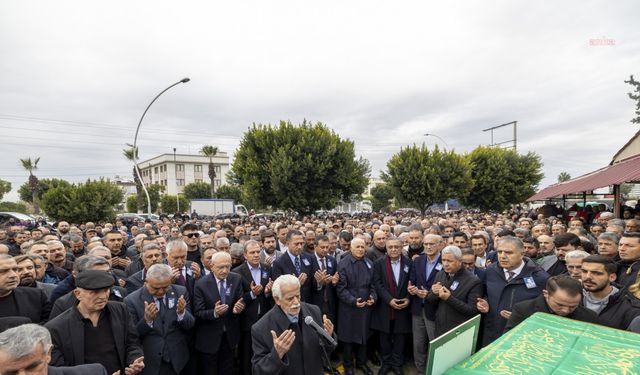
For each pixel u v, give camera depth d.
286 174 21.30
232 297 4.54
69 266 6.02
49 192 26.38
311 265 5.64
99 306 2.89
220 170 85.69
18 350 1.84
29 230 9.27
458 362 1.67
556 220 9.57
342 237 7.08
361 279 5.03
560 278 2.81
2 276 3.31
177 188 80.44
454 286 4.28
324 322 3.30
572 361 1.61
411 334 5.69
